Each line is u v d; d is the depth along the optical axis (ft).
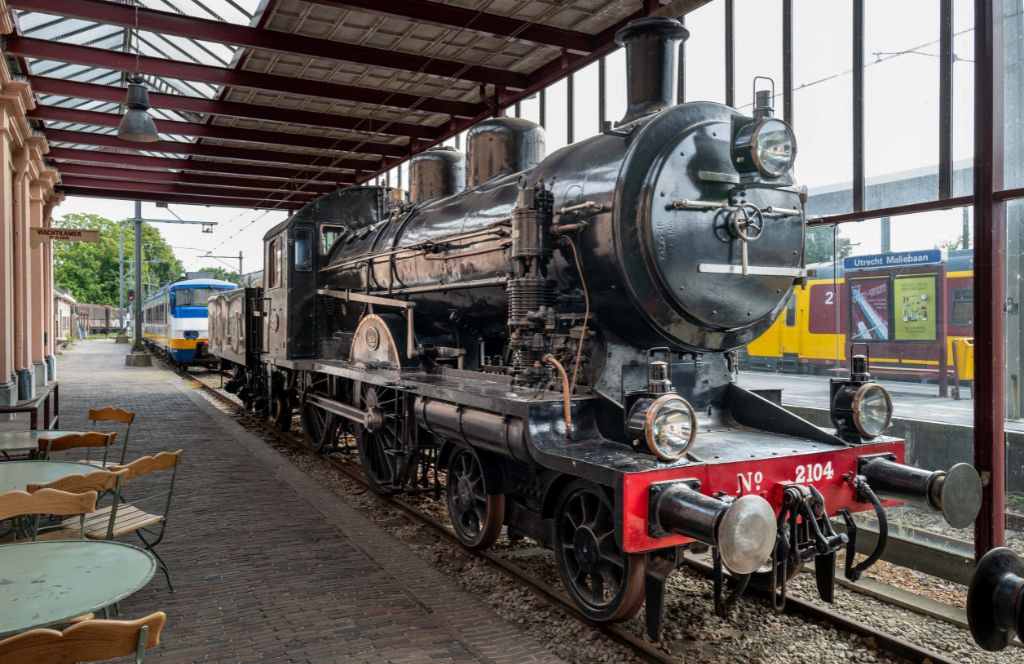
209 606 14.53
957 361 29.86
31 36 35.19
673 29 16.35
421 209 25.63
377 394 23.81
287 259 33.30
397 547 18.57
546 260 15.60
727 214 14.57
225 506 22.43
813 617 14.57
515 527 17.48
